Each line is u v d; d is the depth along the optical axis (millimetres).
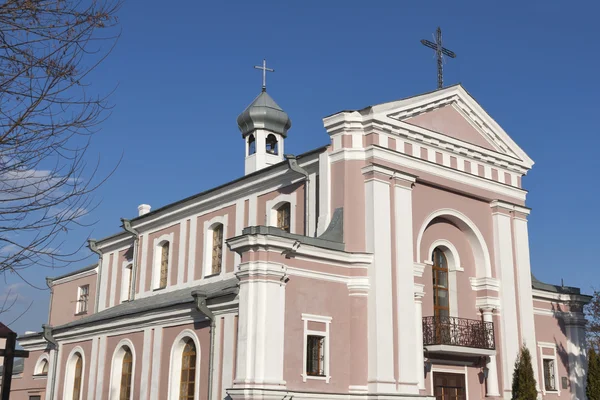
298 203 23703
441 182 23250
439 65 25844
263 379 17938
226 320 20750
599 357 25125
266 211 25094
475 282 24250
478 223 24547
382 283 20422
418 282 21844
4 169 8953
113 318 25641
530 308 24672
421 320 21297
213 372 20672
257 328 18281
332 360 19625
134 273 30984
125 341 25109
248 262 18844
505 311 23969
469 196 24391
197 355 21641
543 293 26484
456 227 24359
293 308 19172
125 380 24906
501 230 24766
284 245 19062
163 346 23266
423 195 22922
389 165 21734
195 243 28250
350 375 19859
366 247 20797
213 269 27375
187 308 22375
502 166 25656
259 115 32781
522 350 22719
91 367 26547
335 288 20234
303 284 19547
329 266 20219
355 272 20516
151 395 23062
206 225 27969
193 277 27859
